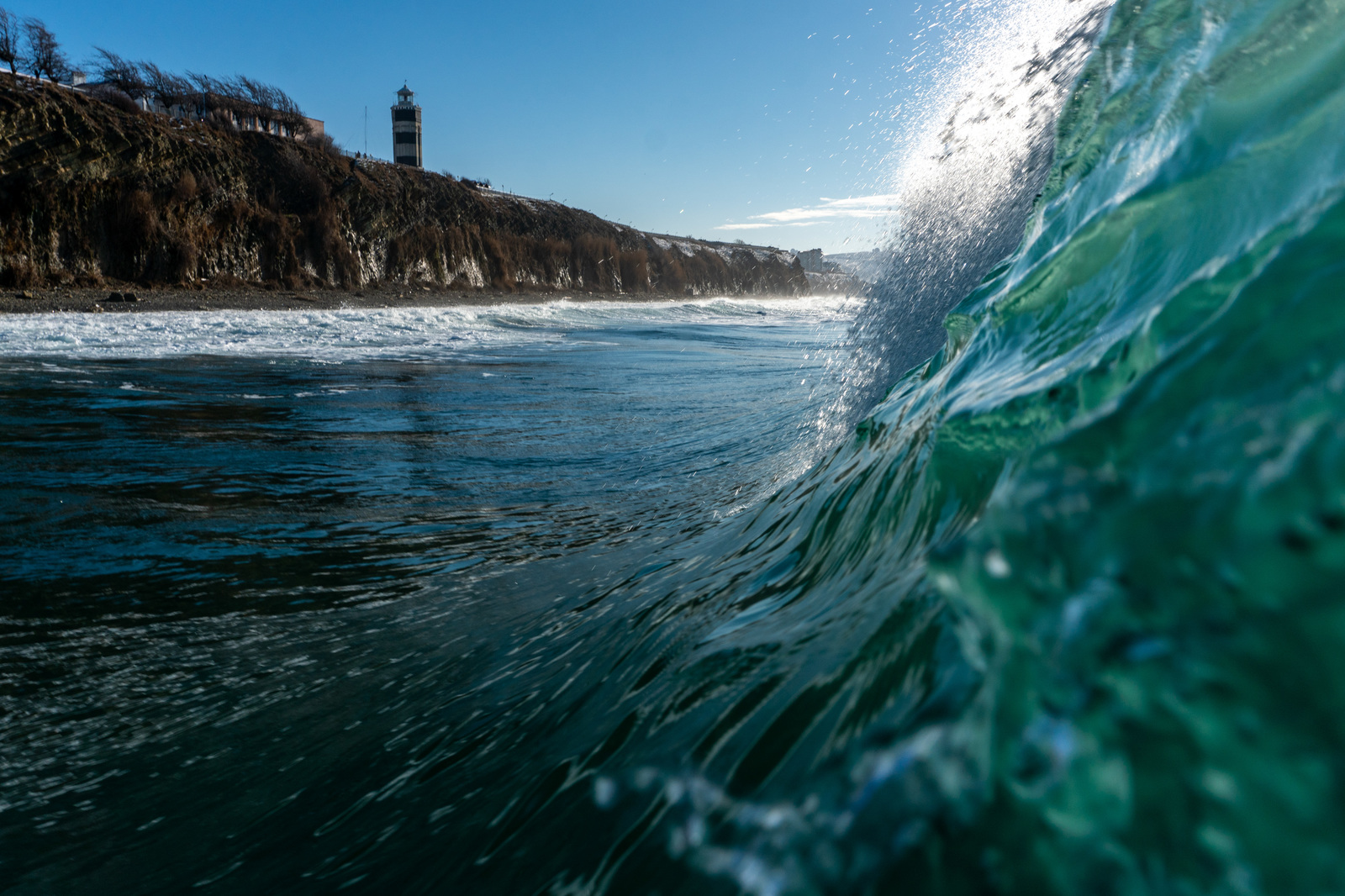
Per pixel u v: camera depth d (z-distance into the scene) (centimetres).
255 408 960
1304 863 41
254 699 259
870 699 100
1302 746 42
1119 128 176
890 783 76
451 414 945
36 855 180
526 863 121
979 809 61
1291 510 45
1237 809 44
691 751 121
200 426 818
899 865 66
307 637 316
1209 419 54
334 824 171
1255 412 52
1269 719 43
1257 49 125
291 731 231
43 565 407
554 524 491
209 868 165
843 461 273
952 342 237
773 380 1303
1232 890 43
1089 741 51
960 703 80
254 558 425
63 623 336
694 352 1962
